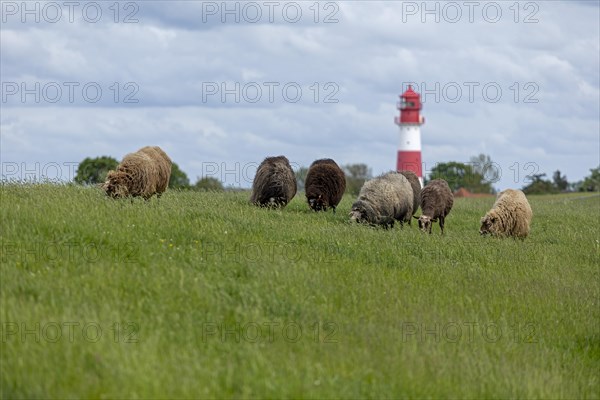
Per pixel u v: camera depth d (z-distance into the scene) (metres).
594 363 14.85
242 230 20.03
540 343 15.15
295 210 29.47
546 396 12.38
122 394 10.03
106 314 12.20
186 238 17.91
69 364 10.50
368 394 11.23
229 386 10.73
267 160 28.97
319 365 11.51
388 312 14.75
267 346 12.27
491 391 12.18
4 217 17.31
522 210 27.48
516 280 19.06
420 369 12.24
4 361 10.63
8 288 12.99
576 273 21.23
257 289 14.57
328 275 16.59
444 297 16.61
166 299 13.51
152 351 11.24
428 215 27.56
